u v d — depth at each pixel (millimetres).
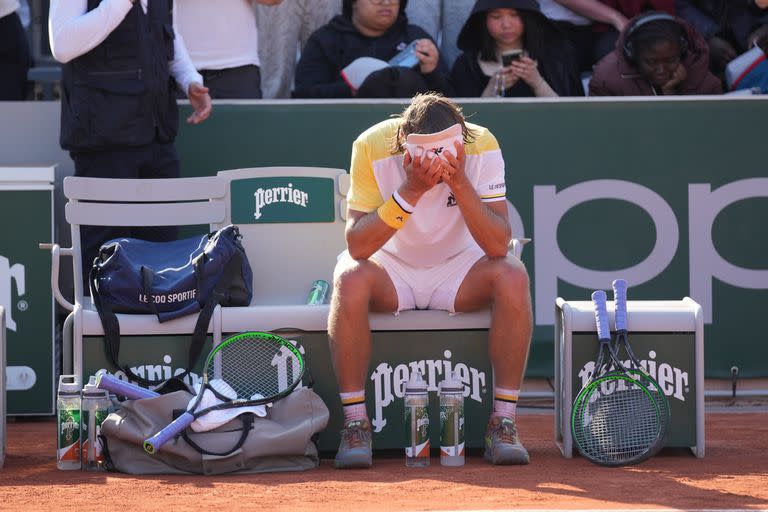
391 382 17719
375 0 25359
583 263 23672
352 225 16906
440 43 27938
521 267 17016
